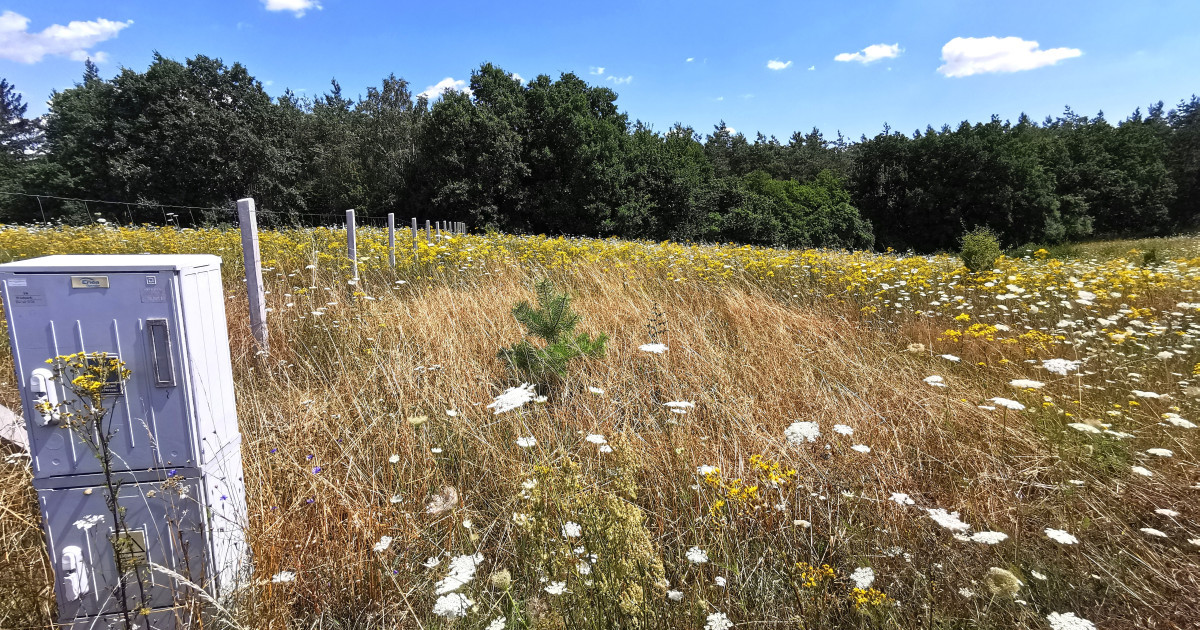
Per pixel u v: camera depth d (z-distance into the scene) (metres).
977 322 5.80
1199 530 2.33
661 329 4.66
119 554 1.81
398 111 50.25
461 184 37.56
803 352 4.46
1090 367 4.19
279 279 6.77
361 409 3.35
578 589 1.85
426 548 2.32
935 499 2.67
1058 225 48.28
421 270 7.55
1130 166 56.97
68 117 43.16
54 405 1.78
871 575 1.86
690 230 41.00
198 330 1.94
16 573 2.02
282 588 2.04
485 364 4.23
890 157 54.09
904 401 3.57
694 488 2.57
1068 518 2.44
